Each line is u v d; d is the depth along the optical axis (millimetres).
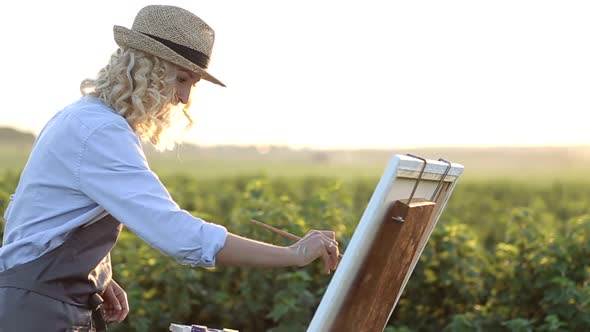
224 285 6379
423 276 6332
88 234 2738
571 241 5895
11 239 2773
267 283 6059
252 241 2652
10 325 2645
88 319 2791
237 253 2619
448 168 2875
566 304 5559
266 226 2850
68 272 2695
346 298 2598
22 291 2662
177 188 15859
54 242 2697
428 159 2725
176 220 2596
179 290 6086
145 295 6113
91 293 2785
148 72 2736
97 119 2666
